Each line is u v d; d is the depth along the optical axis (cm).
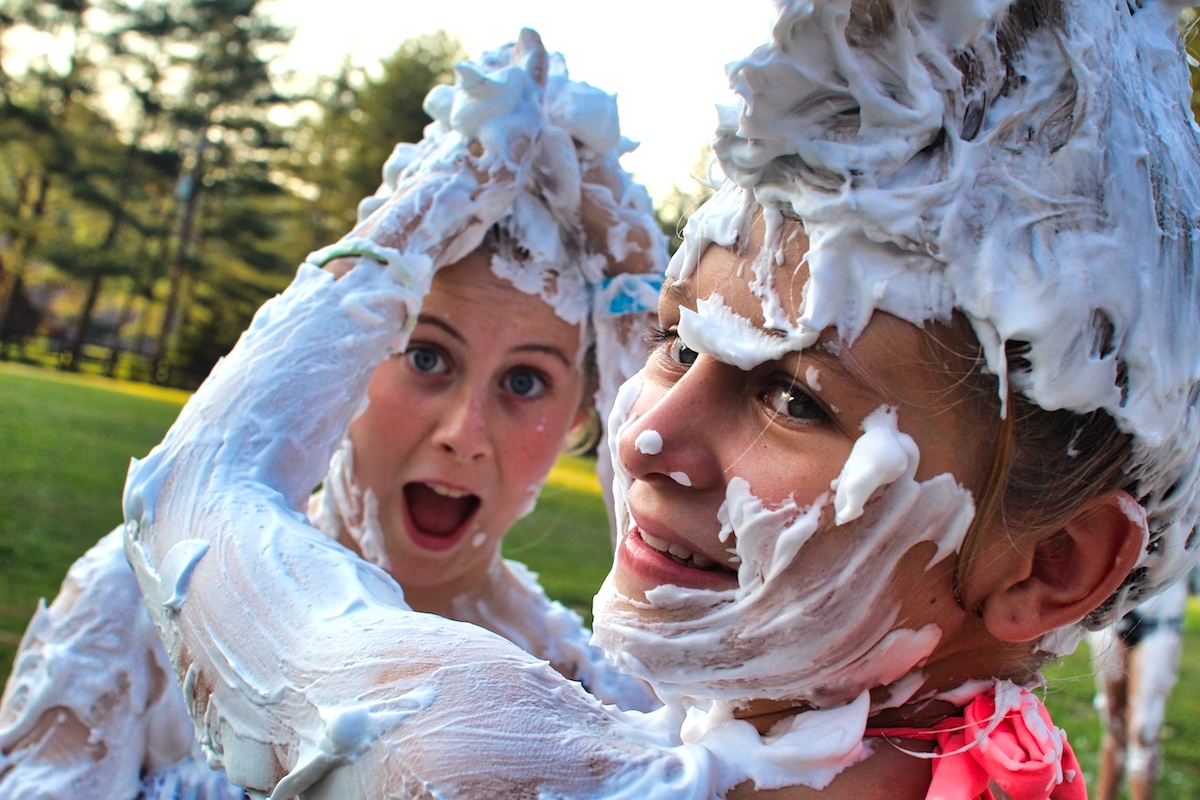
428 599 192
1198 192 101
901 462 93
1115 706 352
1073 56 95
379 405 179
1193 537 110
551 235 179
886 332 93
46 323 2875
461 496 184
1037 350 91
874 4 94
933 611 101
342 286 147
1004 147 94
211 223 2855
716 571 105
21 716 156
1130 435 96
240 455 130
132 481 131
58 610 162
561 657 194
